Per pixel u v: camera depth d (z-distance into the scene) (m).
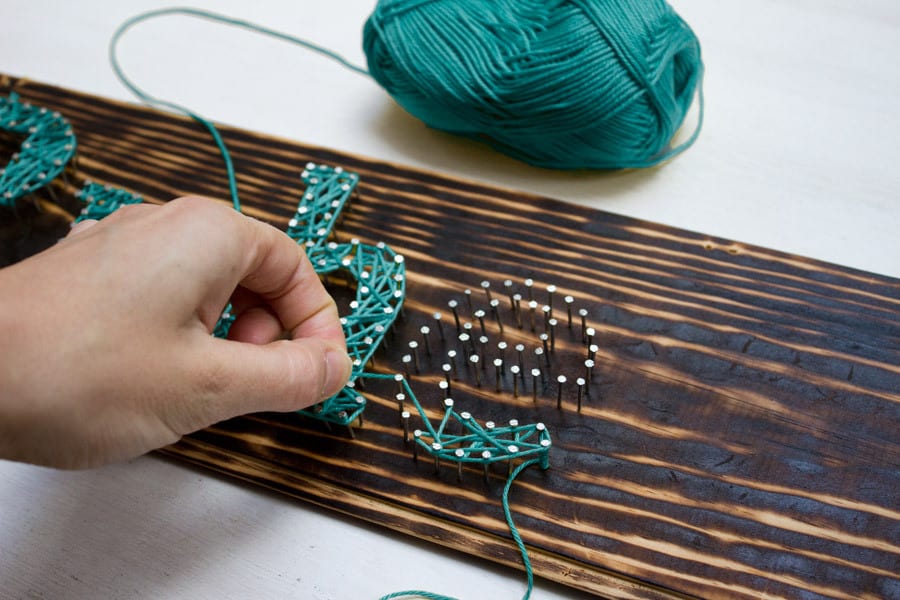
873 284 0.76
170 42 1.08
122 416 0.52
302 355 0.59
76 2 1.14
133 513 0.72
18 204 0.92
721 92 0.94
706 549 0.65
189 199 0.58
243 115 0.99
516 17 0.79
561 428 0.71
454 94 0.81
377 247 0.81
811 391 0.71
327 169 0.89
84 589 0.69
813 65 0.95
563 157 0.86
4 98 1.00
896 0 0.99
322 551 0.69
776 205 0.85
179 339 0.53
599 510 0.67
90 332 0.50
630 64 0.76
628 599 0.64
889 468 0.67
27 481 0.75
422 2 0.82
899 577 0.62
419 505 0.69
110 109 1.00
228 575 0.69
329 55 1.03
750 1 1.02
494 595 0.66
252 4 1.10
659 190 0.88
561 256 0.82
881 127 0.89
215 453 0.74
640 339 0.75
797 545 0.64
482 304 0.80
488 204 0.86
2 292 0.50
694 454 0.69
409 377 0.76
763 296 0.77
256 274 0.61
